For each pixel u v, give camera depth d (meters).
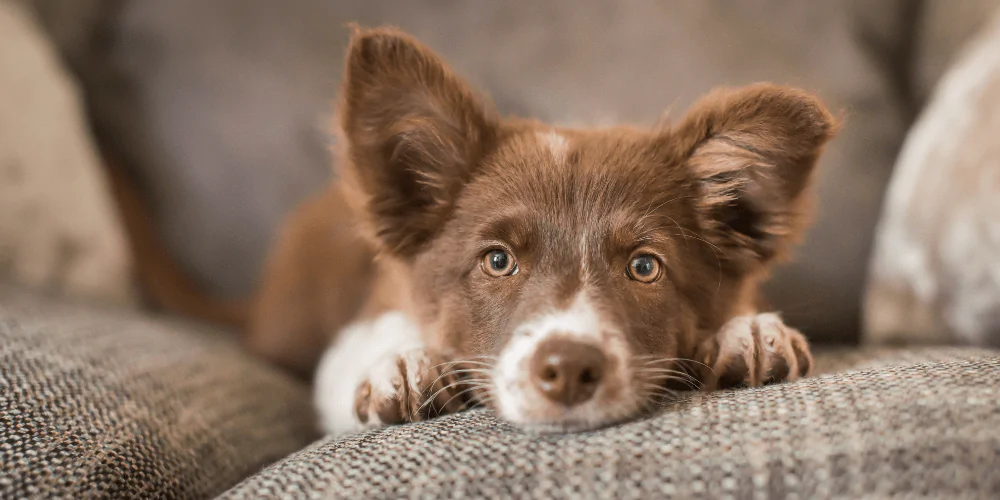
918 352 0.51
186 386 0.53
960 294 0.53
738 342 0.48
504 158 0.51
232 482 0.49
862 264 0.67
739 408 0.41
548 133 0.53
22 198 0.66
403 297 0.55
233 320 0.75
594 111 0.70
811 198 0.51
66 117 0.72
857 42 0.69
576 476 0.39
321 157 0.75
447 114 0.51
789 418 0.40
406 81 0.50
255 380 0.59
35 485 0.42
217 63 0.75
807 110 0.48
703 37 0.70
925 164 0.58
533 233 0.49
